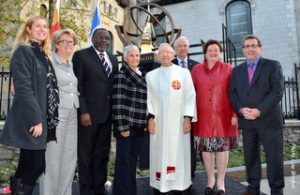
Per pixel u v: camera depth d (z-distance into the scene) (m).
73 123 3.53
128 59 3.86
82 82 3.79
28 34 3.16
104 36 3.91
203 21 18.12
